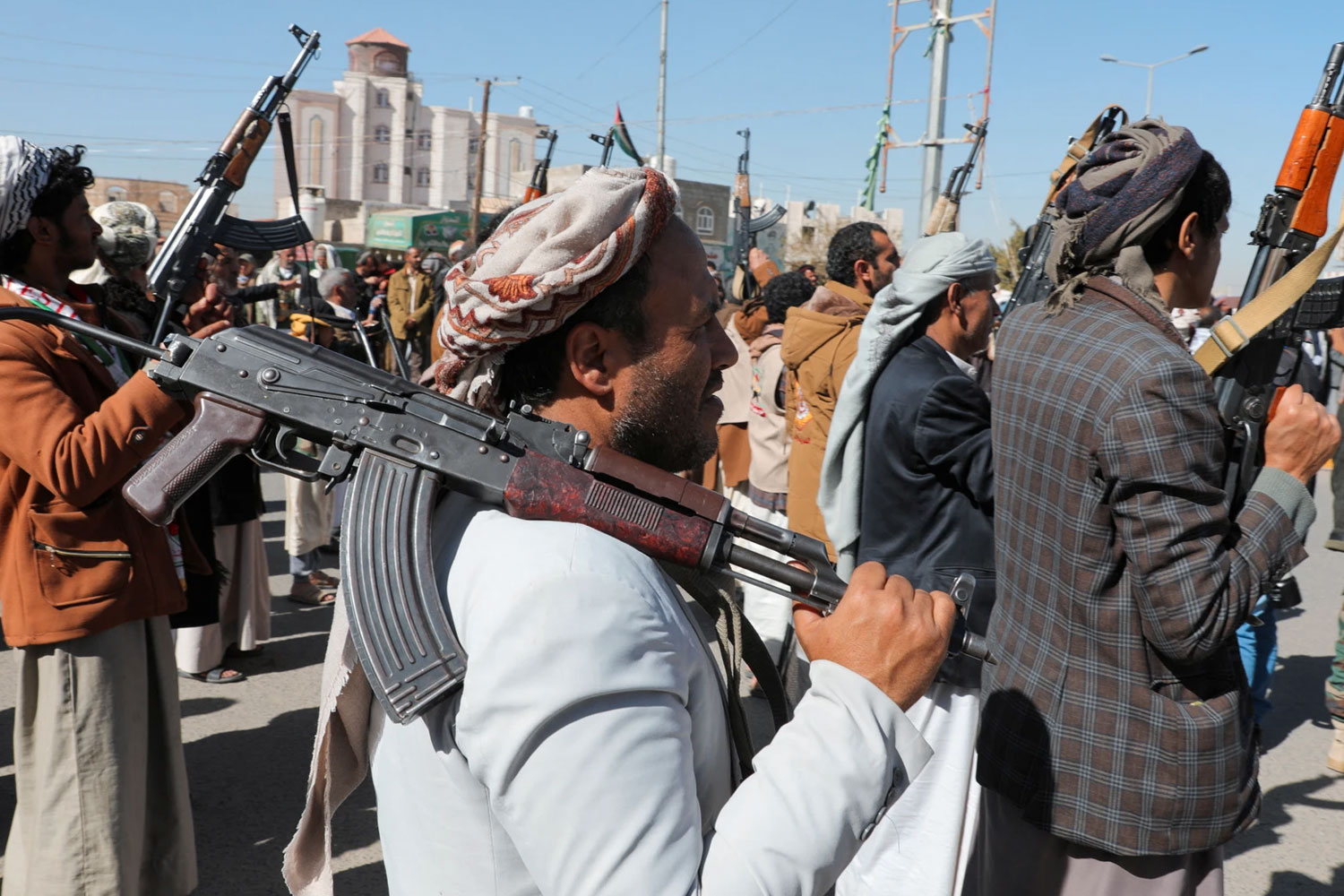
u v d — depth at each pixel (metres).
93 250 2.52
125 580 2.31
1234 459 1.68
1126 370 1.59
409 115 76.50
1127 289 1.74
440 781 0.92
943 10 11.98
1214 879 1.75
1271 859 3.24
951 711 2.23
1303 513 1.65
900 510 2.49
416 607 0.92
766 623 4.16
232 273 5.81
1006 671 1.82
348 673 1.13
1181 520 1.54
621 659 0.84
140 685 2.40
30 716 2.35
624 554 0.94
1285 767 3.90
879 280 3.78
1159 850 1.65
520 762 0.82
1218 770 1.66
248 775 3.63
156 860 2.58
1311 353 4.71
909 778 0.93
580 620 0.84
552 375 1.08
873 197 16.84
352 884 2.98
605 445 1.08
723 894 0.82
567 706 0.81
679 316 1.07
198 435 1.09
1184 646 1.57
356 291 6.63
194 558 2.66
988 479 2.34
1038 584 1.76
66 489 2.11
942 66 12.05
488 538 0.95
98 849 2.31
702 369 1.10
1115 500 1.60
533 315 1.02
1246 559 1.58
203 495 3.19
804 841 0.85
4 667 4.45
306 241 3.85
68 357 2.25
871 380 2.65
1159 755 1.65
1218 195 1.76
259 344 1.11
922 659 0.95
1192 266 1.81
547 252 1.01
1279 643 5.37
